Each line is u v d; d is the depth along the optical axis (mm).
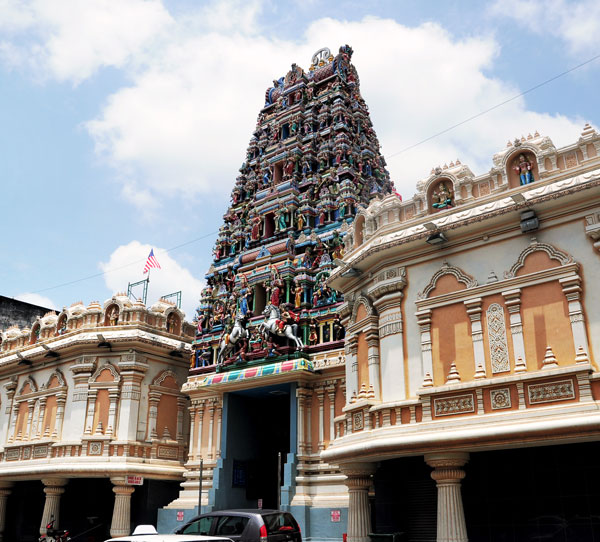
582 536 17328
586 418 15570
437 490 18516
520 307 18141
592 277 17094
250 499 31219
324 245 32938
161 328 37219
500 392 17625
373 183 37938
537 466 18672
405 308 20703
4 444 37938
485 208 19422
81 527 35188
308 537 26109
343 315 25062
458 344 19062
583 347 16609
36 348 38875
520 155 19859
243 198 40594
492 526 19031
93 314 36750
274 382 29625
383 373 20734
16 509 38625
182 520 30453
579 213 17750
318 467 27578
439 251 20328
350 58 44250
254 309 33281
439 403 18641
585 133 18500
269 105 42969
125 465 31656
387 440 18781
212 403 33125
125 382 34156
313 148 38375
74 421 33844
